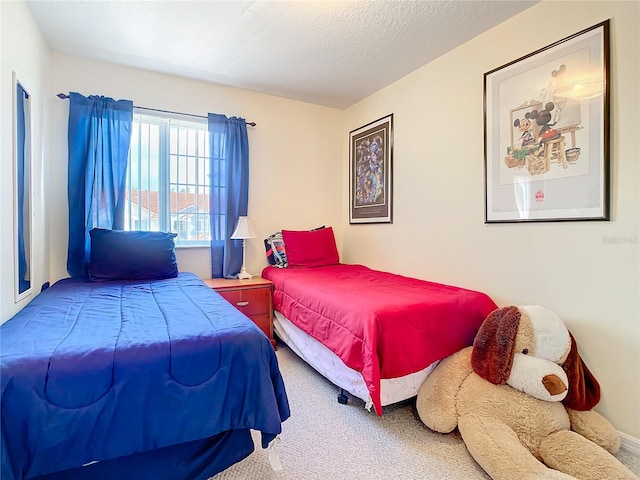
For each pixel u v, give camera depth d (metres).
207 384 1.18
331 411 1.86
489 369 1.61
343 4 1.94
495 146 2.16
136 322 1.38
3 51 1.56
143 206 2.80
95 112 2.53
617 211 1.62
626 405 1.59
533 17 1.95
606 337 1.66
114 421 1.04
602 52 1.65
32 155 2.00
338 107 3.70
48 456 0.96
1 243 1.50
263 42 2.34
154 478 1.18
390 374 1.62
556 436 1.46
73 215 2.48
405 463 1.45
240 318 1.46
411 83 2.82
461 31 2.21
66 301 1.72
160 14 2.03
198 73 2.84
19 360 1.00
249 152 3.27
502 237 2.14
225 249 3.04
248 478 1.35
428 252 2.69
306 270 3.07
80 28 2.18
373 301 1.85
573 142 1.77
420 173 2.75
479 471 1.40
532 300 1.97
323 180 3.69
